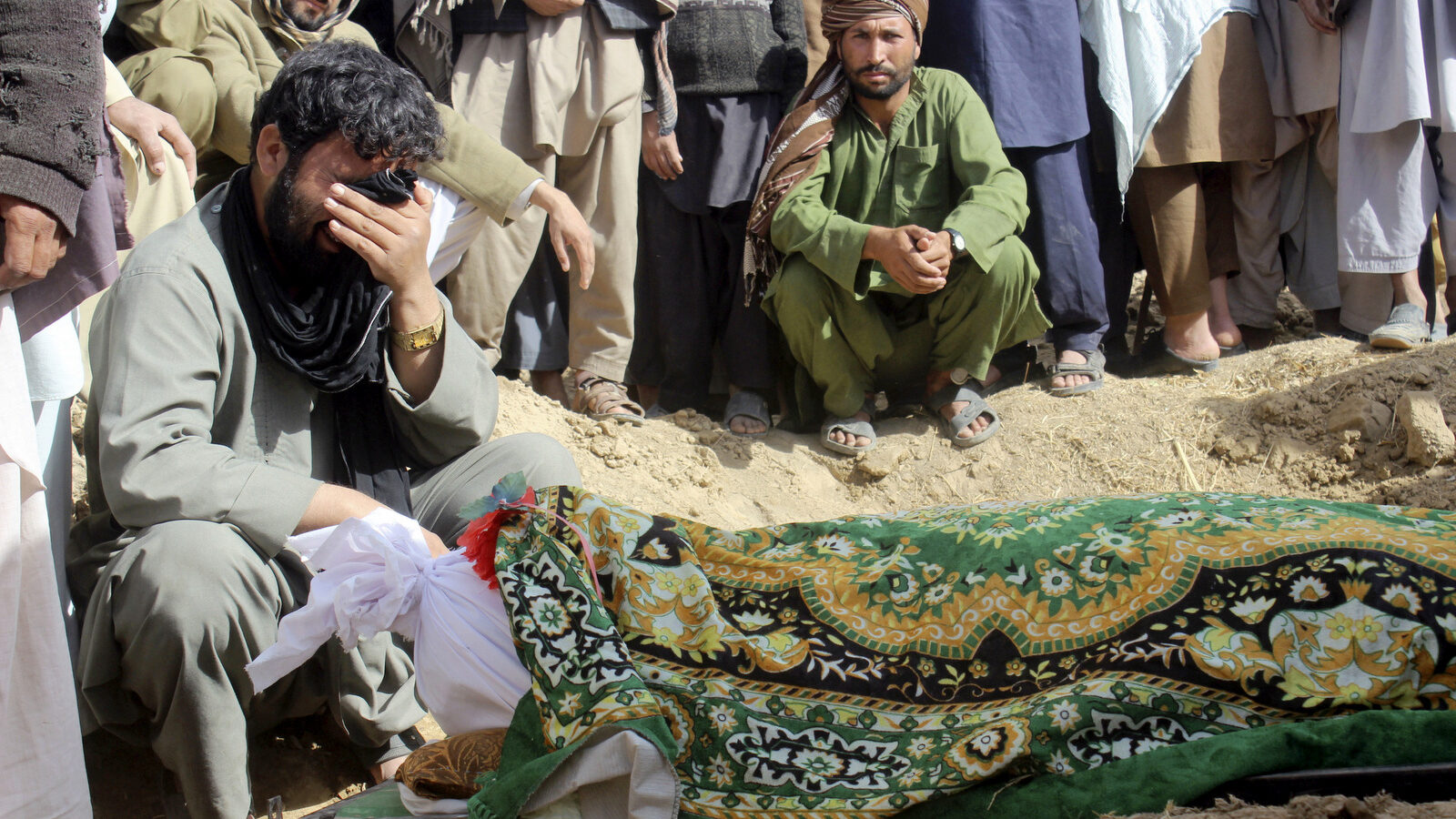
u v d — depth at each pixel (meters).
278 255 2.71
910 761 2.04
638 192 4.87
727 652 2.17
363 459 2.93
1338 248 5.00
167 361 2.56
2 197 2.06
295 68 2.59
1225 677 1.96
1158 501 2.24
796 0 4.93
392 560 2.22
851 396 4.69
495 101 4.44
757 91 4.77
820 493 4.59
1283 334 5.66
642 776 1.96
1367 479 4.45
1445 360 4.66
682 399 5.02
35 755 2.19
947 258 4.30
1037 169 4.78
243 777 2.52
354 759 2.93
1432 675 1.92
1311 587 2.00
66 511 2.64
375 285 2.75
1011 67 4.68
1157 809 1.85
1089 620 2.08
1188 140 4.81
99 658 2.46
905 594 2.22
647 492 4.32
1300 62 4.98
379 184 2.63
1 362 2.15
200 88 3.64
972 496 4.58
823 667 2.16
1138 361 5.27
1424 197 4.89
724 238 4.94
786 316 4.58
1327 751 1.86
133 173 3.18
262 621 2.49
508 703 2.20
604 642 2.10
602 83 4.49
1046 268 4.84
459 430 2.96
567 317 4.86
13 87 2.08
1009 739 1.95
